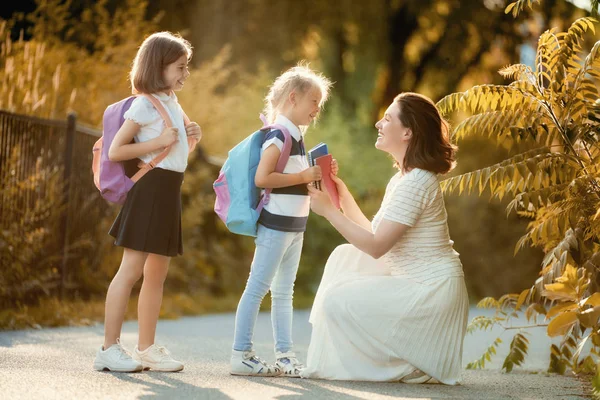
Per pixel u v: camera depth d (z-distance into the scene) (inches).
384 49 1453.0
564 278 303.0
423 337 315.9
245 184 327.6
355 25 1422.2
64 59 782.5
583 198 339.6
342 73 1449.3
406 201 319.3
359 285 320.5
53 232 612.4
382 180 1221.7
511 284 1169.4
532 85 362.9
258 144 332.2
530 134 354.9
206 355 399.9
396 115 331.0
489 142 1163.9
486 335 598.2
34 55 732.7
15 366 325.4
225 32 1234.0
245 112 1040.2
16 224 552.1
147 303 335.9
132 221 324.5
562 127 356.2
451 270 322.7
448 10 1405.0
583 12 1246.9
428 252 323.3
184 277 831.1
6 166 549.3
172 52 331.0
